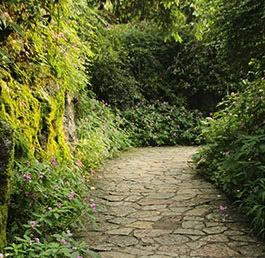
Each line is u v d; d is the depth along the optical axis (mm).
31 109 3430
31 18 3252
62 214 2818
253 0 4305
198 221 3363
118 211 3686
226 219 3398
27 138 3184
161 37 10734
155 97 10477
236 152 3754
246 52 4836
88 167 5191
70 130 5262
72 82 4898
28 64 3811
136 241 2938
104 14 7867
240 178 3783
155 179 5004
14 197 2646
